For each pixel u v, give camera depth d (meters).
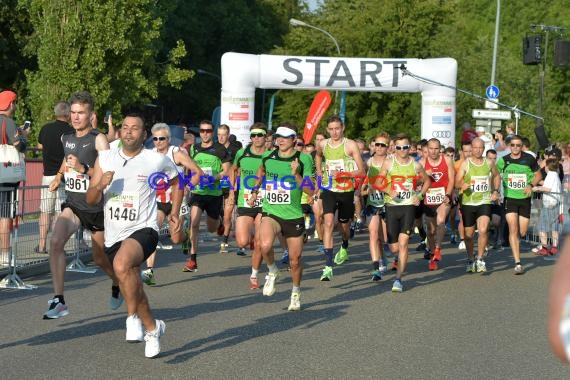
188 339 6.96
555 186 14.80
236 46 57.28
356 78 21.08
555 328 1.55
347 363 6.14
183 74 33.19
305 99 42.22
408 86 21.33
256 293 9.66
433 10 42.09
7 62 36.06
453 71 21.23
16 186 10.46
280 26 65.06
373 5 43.09
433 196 12.68
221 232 13.66
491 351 6.65
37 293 9.36
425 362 6.21
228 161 11.99
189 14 52.97
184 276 11.02
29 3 28.61
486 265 13.04
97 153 7.63
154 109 54.25
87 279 10.53
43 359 6.14
